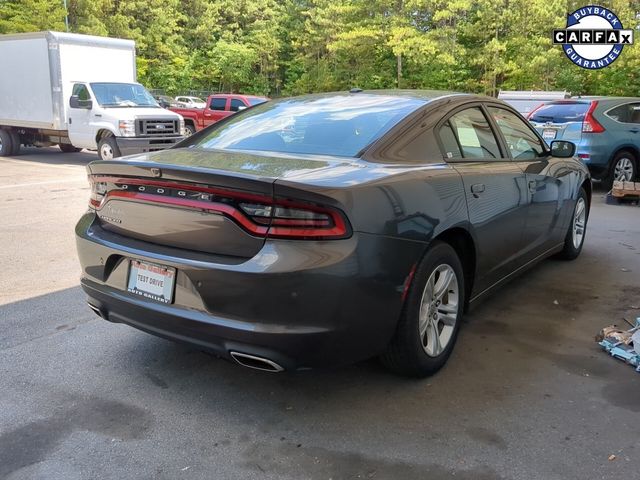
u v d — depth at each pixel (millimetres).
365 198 2711
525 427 2818
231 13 59438
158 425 2865
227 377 3357
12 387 3223
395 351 3109
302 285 2549
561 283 5066
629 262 5762
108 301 3123
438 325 3385
